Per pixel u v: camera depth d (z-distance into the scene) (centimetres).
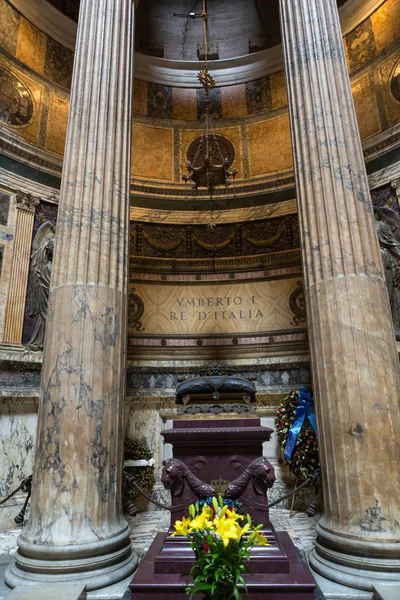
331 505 392
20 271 717
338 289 427
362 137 830
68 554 363
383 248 725
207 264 902
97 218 468
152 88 1011
